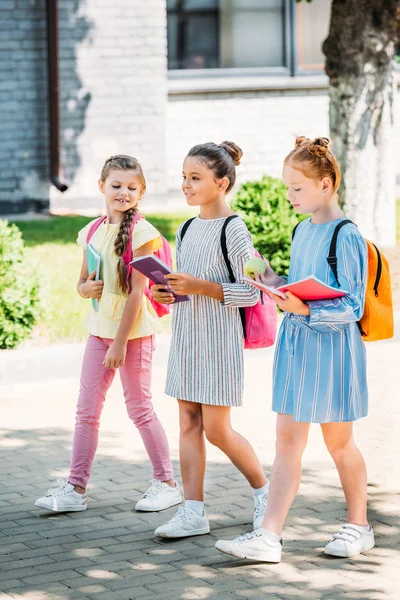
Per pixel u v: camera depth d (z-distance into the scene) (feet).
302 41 74.33
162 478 22.12
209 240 19.83
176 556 19.29
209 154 19.77
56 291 42.86
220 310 19.74
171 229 58.70
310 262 18.45
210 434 20.06
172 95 71.97
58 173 67.21
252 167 74.23
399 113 76.74
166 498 21.99
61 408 30.40
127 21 68.18
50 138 67.00
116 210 21.36
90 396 21.59
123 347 20.83
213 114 73.05
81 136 68.28
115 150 69.05
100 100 68.33
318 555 19.24
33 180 67.72
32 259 37.06
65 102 67.67
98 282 21.17
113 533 20.57
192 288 19.07
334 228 18.34
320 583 17.93
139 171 21.31
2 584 18.06
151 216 63.31
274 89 74.02
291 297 17.63
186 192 20.04
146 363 21.62
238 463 20.42
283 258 42.04
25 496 22.98
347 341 18.47
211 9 72.84
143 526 20.94
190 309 19.86
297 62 74.49
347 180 50.29
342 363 18.42
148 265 18.94
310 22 74.33
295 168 18.39
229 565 18.81
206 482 23.75
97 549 19.70
